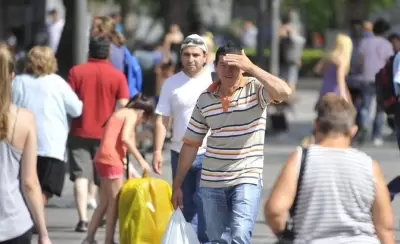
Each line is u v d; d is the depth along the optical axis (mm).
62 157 27875
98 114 29547
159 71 47875
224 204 21438
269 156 47469
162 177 38500
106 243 26234
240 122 21078
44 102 27703
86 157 29859
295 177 15500
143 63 54500
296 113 72562
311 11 127750
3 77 16828
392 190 28797
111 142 25859
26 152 16953
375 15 130750
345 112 15922
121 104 29594
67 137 30250
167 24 113312
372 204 15562
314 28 129250
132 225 23781
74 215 32750
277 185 15523
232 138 21125
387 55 50531
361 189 15445
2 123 16781
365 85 50812
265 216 15516
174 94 25156
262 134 21219
